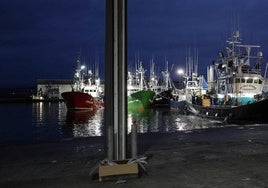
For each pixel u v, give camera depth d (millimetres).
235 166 6848
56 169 6879
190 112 41562
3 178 6277
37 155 8352
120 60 6293
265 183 5676
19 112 66750
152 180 5906
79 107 57688
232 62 30172
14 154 8523
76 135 31781
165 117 45281
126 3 6273
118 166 5996
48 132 35062
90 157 7988
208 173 6328
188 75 52031
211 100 35719
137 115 49719
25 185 5812
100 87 73125
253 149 8609
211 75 42250
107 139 6270
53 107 84125
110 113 6363
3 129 38750
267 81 31828
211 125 30562
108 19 6301
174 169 6645
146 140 10422
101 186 5645
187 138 10711
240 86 29297
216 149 8680
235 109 27344
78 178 6160
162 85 75312
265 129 12680
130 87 70000
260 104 24719
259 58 30281
